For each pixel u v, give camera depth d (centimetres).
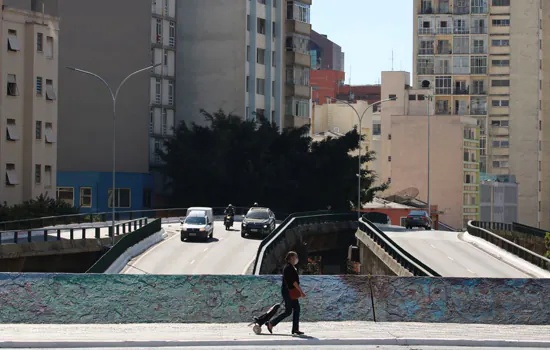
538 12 15738
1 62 7619
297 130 10581
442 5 15775
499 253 6359
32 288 2708
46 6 9731
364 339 2327
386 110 14962
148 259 5525
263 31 11600
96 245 5953
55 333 2458
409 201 13238
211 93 11262
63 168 9775
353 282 2784
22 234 5962
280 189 10088
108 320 2711
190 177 9875
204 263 5372
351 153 14825
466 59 15725
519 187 15900
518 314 2780
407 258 4959
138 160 10331
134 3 10212
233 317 2739
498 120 15862
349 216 8819
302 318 2752
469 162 14025
